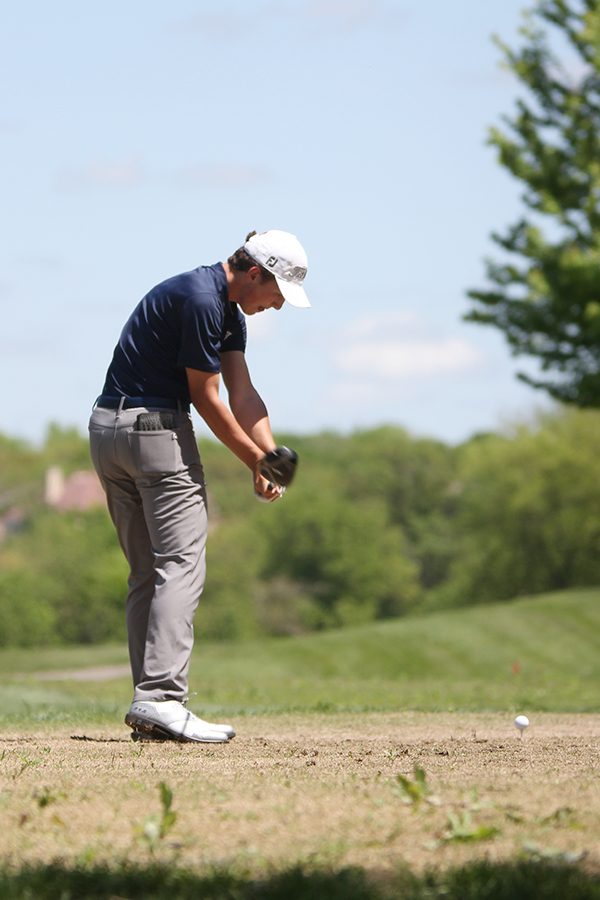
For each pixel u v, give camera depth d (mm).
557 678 59500
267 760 13734
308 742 16516
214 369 16359
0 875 7574
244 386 17312
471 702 34344
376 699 36031
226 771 12484
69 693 39000
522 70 54594
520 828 8984
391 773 12312
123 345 16719
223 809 9734
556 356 53406
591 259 51281
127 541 17172
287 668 73688
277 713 24812
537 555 196875
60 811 9680
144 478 16438
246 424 17188
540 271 52781
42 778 11844
